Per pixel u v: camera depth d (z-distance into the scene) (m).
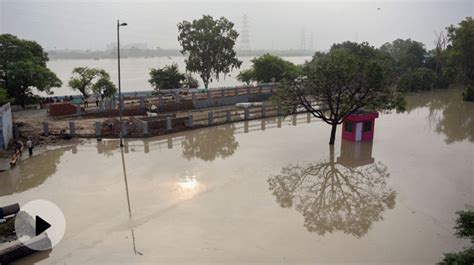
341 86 25.67
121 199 17.34
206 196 17.83
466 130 33.47
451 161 23.77
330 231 14.45
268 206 16.77
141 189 18.62
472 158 24.45
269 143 28.39
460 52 64.75
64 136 28.47
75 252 12.81
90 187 18.89
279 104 27.53
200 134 31.41
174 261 12.29
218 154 25.36
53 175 20.75
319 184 19.72
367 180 20.36
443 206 16.86
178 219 15.32
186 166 22.53
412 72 66.62
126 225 14.76
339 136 30.73
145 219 15.30
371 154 25.34
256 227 14.69
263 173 21.38
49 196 17.69
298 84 26.92
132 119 32.19
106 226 14.66
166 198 17.50
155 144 27.88
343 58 25.98
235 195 18.02
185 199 17.42
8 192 18.22
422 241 13.68
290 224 15.00
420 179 20.47
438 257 12.60
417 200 17.58
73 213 15.81
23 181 19.77
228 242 13.50
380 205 17.03
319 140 29.28
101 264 12.14
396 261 12.34
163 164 22.92
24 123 32.28
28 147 24.81
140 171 21.48
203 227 14.65
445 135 31.42
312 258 12.47
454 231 14.46
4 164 22.39
